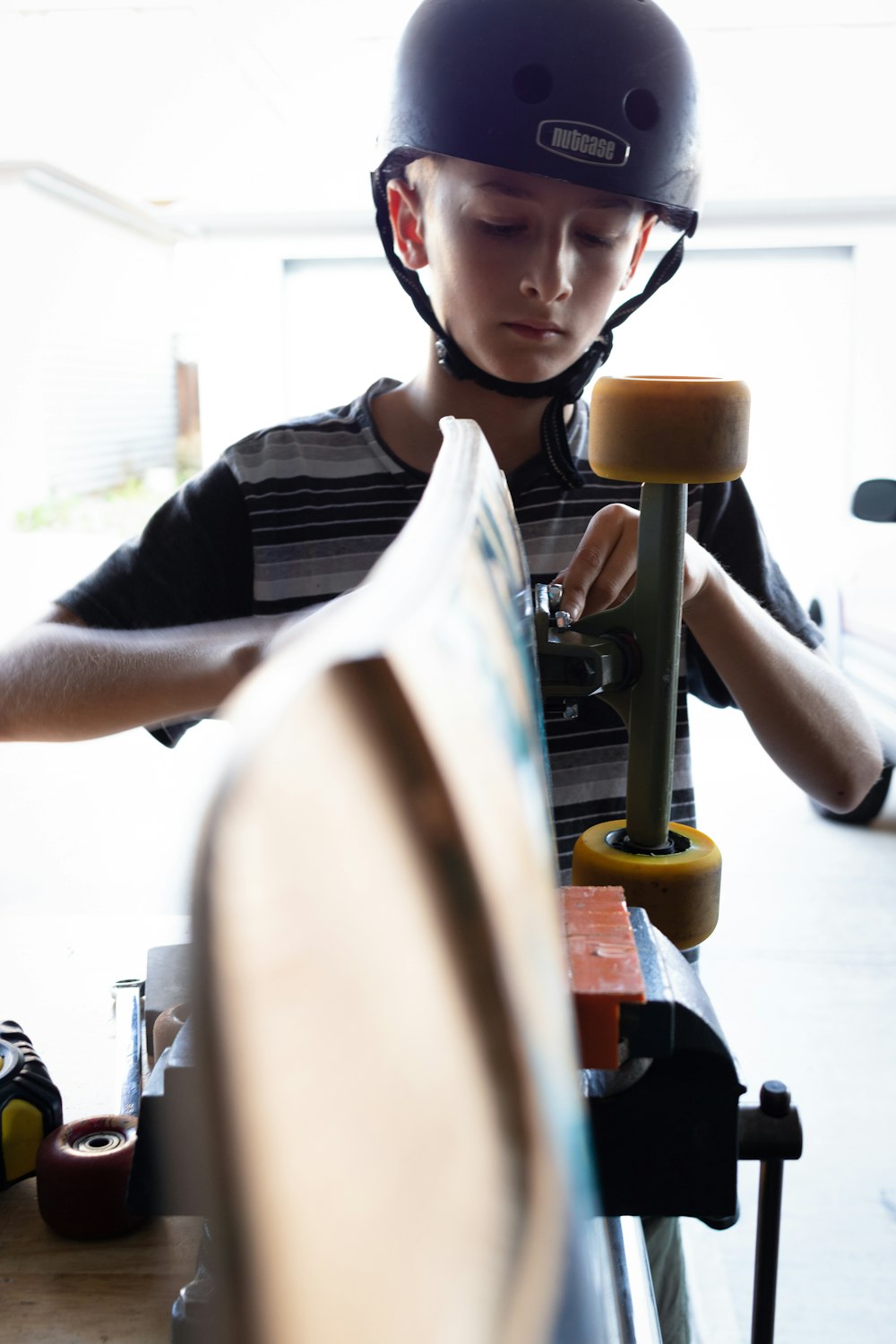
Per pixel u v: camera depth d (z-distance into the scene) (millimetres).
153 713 1002
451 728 125
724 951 2988
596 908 492
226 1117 82
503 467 1157
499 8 889
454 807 114
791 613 1230
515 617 262
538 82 890
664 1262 903
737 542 1203
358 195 7867
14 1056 783
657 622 608
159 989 833
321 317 8188
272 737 97
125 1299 629
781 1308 1779
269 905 89
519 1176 108
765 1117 577
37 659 1079
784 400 7918
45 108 6695
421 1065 101
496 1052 111
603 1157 486
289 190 7898
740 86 6109
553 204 927
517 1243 104
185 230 8328
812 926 3119
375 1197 92
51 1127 761
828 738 1025
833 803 1072
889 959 2916
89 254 10008
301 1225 85
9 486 9367
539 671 575
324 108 6488
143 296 12367
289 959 90
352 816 102
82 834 3990
